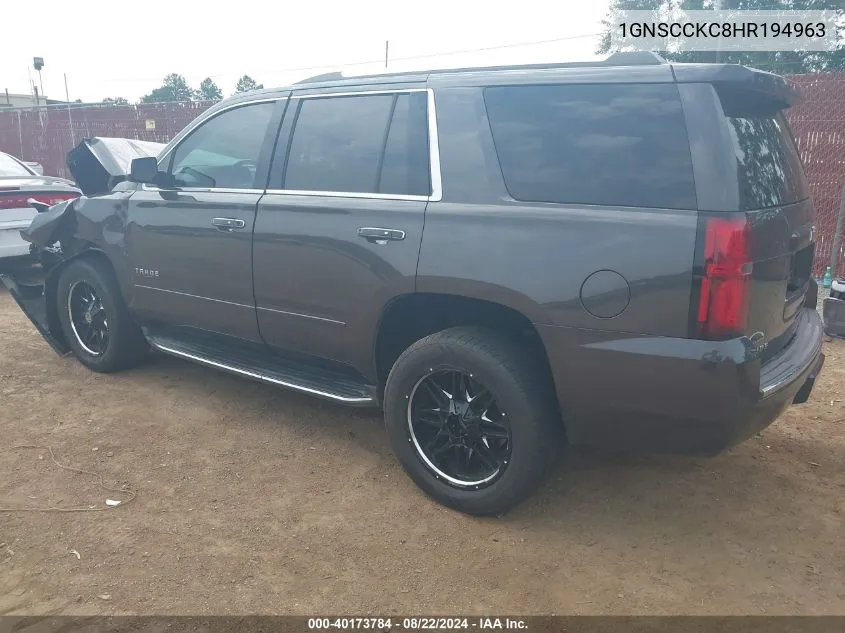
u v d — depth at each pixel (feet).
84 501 10.84
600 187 9.00
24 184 23.32
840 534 10.23
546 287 9.07
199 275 13.39
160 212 13.91
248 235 12.35
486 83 10.13
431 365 10.24
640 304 8.52
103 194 15.67
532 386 9.60
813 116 24.50
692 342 8.31
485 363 9.67
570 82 9.45
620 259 8.61
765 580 9.19
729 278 8.12
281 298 12.11
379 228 10.57
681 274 8.26
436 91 10.56
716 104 8.47
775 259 8.83
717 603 8.73
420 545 9.84
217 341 14.30
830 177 24.59
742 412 8.46
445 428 10.55
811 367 9.98
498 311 9.98
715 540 10.07
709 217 8.20
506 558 9.59
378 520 10.45
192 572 9.15
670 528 10.36
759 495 11.31
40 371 16.56
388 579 9.10
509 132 9.80
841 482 11.75
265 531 10.12
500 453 10.24
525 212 9.36
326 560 9.47
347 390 12.02
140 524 10.23
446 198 10.11
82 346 16.55
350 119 11.53
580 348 8.97
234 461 12.25
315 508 10.77
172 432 13.34
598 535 10.17
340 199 11.24
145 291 14.61
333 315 11.43
